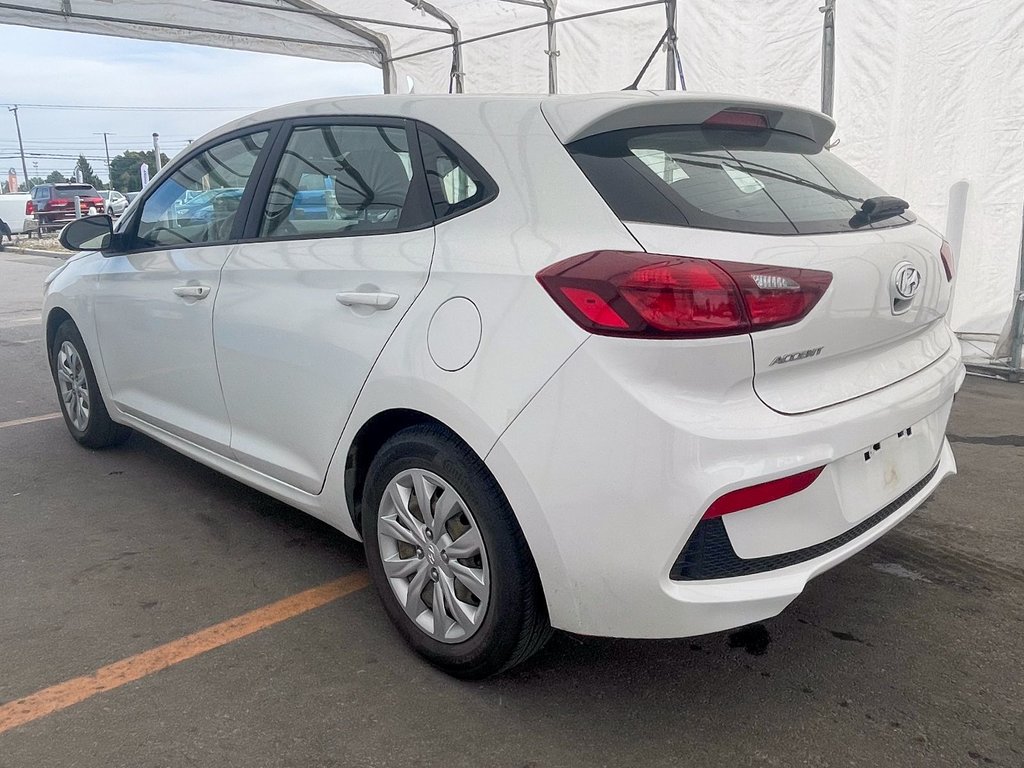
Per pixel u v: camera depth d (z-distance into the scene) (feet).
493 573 7.36
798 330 6.67
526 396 6.83
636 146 7.52
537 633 7.54
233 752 7.11
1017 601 9.58
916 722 7.50
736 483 6.34
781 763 6.99
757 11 23.53
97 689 7.98
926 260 8.14
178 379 11.39
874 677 8.18
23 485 13.28
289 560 10.69
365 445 8.80
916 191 21.26
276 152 10.27
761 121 8.57
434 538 7.91
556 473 6.70
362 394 8.29
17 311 34.53
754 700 7.84
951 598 9.66
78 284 13.71
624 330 6.41
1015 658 8.47
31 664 8.38
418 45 35.63
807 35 22.61
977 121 19.92
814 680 8.14
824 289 6.78
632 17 27.17
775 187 7.75
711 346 6.36
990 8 19.27
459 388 7.25
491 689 8.00
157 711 7.66
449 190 8.16
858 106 21.93
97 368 13.60
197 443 11.39
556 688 8.02
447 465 7.56
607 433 6.47
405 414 8.12
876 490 7.48
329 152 9.56
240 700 7.82
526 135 7.72
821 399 6.98
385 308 8.12
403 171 8.64
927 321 8.31
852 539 7.29
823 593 9.80
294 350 9.14
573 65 29.45
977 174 20.13
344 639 8.86
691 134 7.97
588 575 6.75
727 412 6.48
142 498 12.74
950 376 8.54
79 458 14.57
